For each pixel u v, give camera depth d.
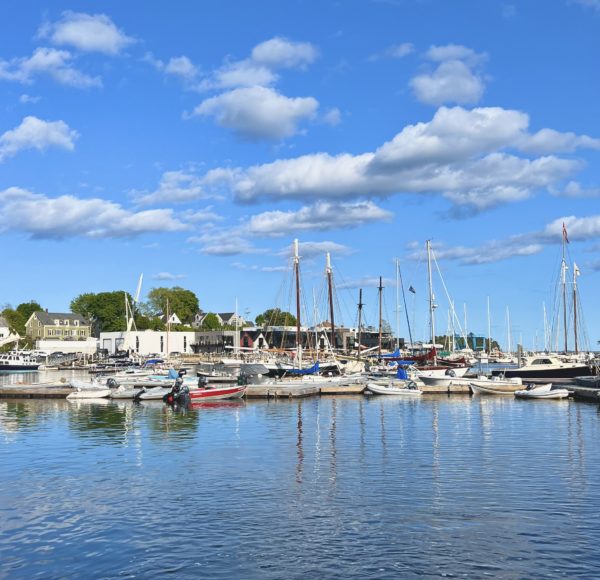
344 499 26.84
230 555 20.73
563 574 19.02
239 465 34.00
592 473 31.44
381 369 101.62
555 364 91.75
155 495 27.92
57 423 52.41
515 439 42.25
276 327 173.62
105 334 195.75
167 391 73.50
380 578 18.86
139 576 19.33
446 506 25.70
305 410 62.03
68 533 23.14
